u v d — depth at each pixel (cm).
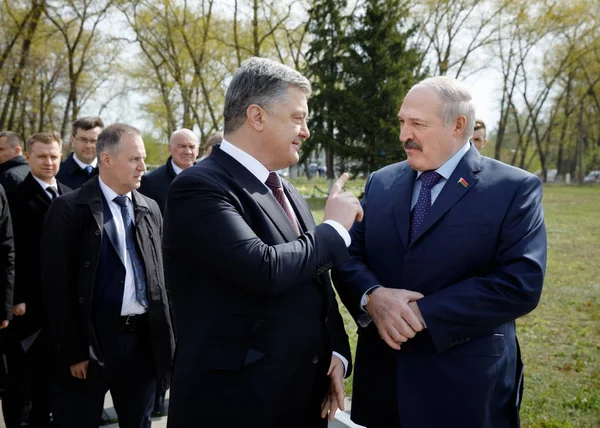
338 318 201
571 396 370
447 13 2767
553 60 3481
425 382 187
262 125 171
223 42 2214
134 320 268
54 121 2783
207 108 2578
